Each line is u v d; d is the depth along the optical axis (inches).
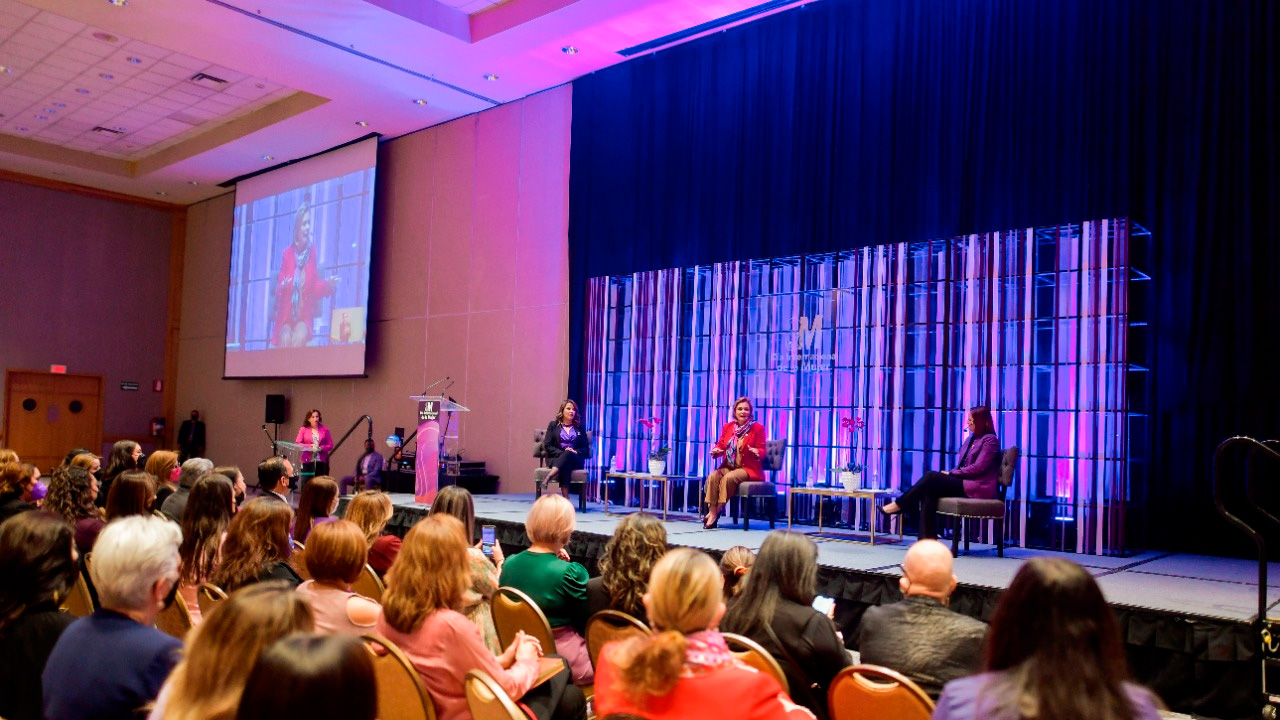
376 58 411.2
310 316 558.9
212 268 676.7
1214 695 165.9
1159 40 275.4
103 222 668.1
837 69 349.1
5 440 620.7
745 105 375.6
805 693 113.6
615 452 403.9
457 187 503.2
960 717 60.4
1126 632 174.4
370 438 480.4
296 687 45.7
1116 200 280.2
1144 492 269.6
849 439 318.3
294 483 453.1
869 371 316.2
